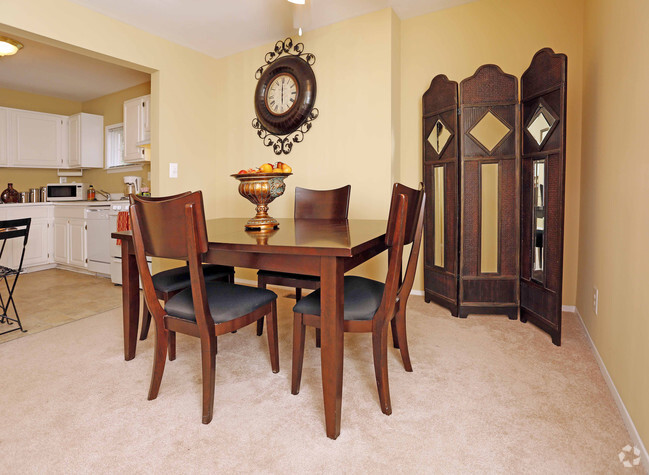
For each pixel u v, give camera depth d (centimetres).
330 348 141
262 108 367
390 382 184
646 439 129
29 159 485
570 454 133
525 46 291
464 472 125
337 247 137
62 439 143
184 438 143
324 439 142
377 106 318
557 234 228
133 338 212
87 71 426
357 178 331
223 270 240
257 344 234
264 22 327
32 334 253
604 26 209
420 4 305
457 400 168
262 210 211
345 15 320
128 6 296
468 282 278
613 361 174
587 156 249
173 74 362
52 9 273
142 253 158
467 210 275
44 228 483
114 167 511
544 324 241
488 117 296
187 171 379
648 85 141
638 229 147
